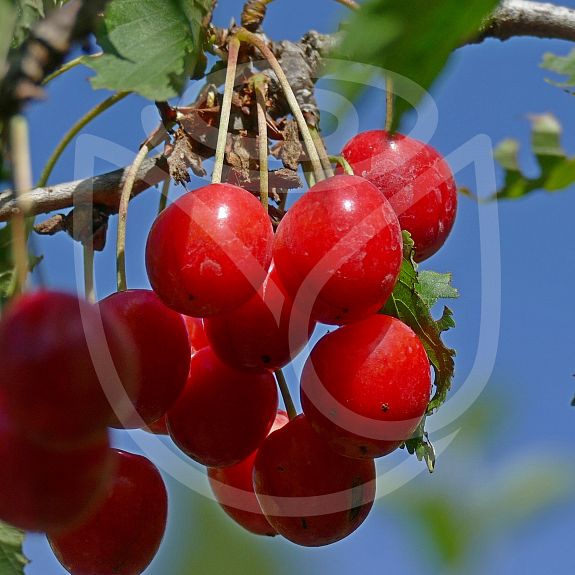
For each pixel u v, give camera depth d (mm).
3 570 319
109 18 302
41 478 289
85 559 317
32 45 249
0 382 283
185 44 304
